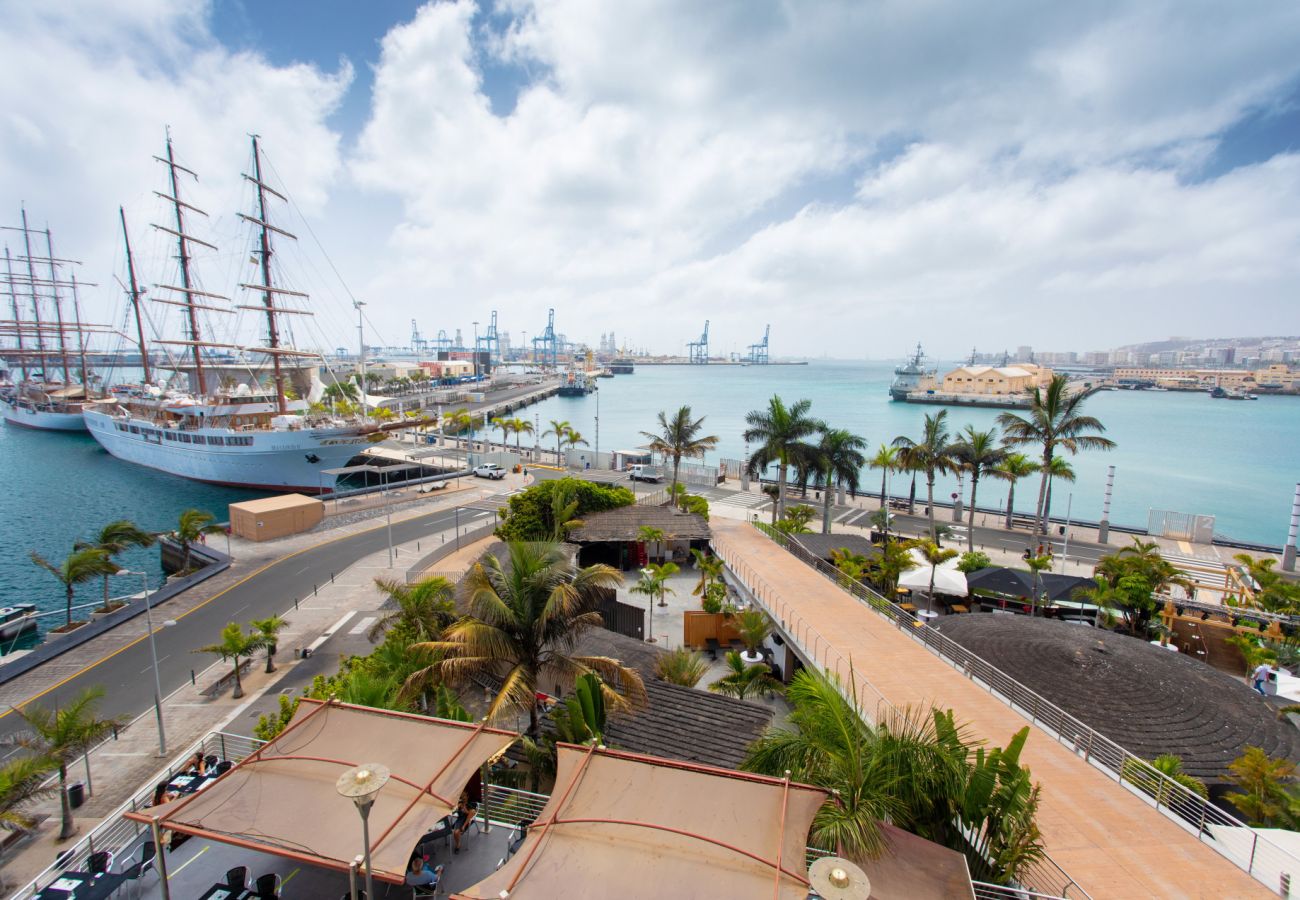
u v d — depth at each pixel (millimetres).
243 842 11406
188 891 13070
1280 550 56344
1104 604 36500
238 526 59719
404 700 19625
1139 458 121500
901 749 13781
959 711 21266
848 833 11344
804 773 13734
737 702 23766
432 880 13008
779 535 47000
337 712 15406
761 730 22125
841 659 25297
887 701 21547
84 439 134875
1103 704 21625
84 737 21016
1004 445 57625
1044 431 54500
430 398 189000
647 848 11016
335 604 42594
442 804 12328
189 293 91125
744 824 11555
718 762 20172
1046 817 15930
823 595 33750
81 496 83750
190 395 107812
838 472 55000
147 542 46594
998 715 21078
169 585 46531
